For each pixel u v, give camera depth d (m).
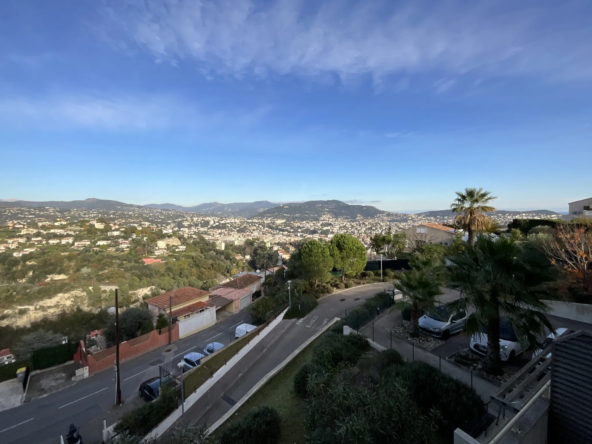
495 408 7.65
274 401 11.98
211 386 15.35
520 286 8.08
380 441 4.78
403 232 45.88
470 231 28.94
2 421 16.53
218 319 35.28
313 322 21.78
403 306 13.62
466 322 9.19
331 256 29.28
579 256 16.08
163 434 12.53
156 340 27.11
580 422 4.65
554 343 5.08
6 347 34.72
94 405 17.72
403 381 7.50
